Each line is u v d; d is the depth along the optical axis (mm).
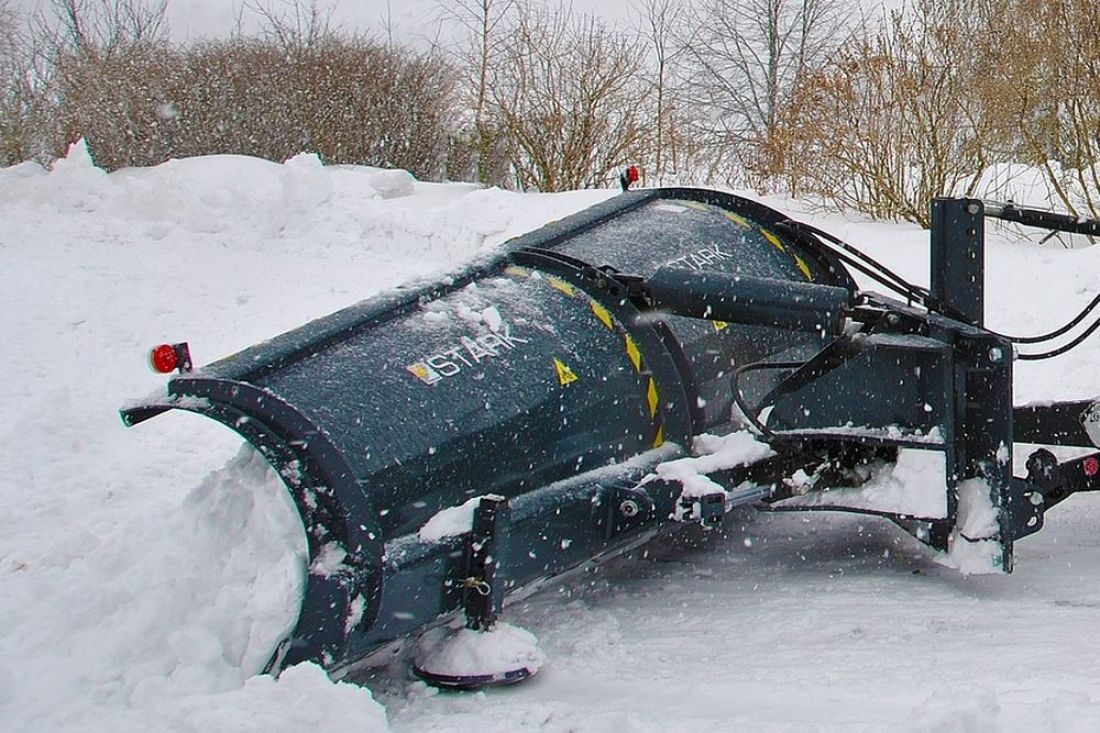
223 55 18344
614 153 16922
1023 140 11352
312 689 3471
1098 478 5246
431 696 4020
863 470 5148
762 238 6016
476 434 4262
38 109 18828
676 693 3953
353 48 18484
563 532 4398
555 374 4586
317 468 3760
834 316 4652
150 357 3967
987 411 4711
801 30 22281
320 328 4348
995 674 3895
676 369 4961
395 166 18297
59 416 7141
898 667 4031
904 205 11555
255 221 12438
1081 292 8727
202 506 4070
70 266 10953
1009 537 4648
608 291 4938
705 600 4953
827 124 12102
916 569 5262
